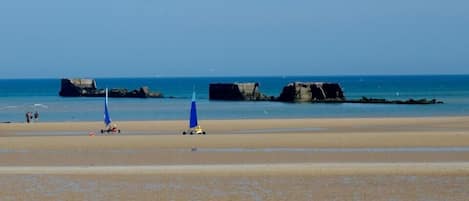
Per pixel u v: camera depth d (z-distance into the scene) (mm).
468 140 146375
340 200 81125
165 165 112500
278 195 84000
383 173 98938
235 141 146500
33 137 162750
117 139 152750
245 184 91312
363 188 88125
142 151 132375
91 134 179375
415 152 128500
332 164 110188
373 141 145375
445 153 126938
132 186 90312
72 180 95062
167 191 86938
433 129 189750
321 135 157375
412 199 81438
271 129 194000
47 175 99500
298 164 110812
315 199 81625
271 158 120938
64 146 141375
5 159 122188
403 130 187250
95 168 107125
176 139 151250
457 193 84438
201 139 150500
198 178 96250
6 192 86188
